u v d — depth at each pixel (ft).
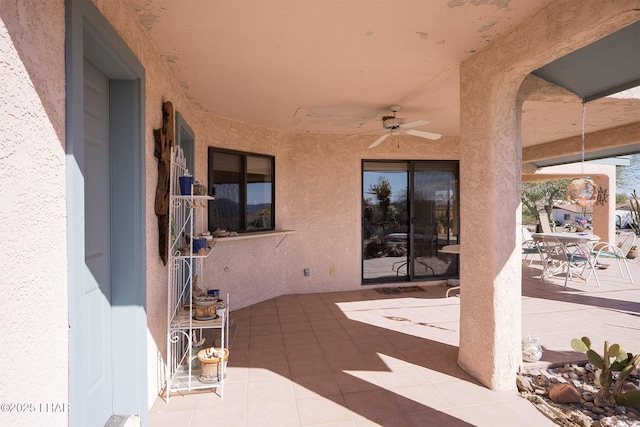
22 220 3.27
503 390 8.33
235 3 6.42
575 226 55.47
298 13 6.79
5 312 3.05
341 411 7.50
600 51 7.79
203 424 7.04
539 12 6.75
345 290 18.33
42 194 3.58
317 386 8.54
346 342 11.34
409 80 10.44
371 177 19.13
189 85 10.63
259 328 12.66
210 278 13.50
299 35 7.68
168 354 7.95
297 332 12.25
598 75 8.89
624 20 5.59
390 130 12.73
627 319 13.61
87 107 5.76
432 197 19.80
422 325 12.99
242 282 15.20
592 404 7.80
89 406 5.77
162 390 8.29
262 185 16.48
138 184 6.69
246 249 15.42
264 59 8.88
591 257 20.97
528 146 22.25
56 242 3.82
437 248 19.95
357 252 18.45
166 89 9.07
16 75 3.19
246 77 10.05
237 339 11.60
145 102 7.00
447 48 8.38
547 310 14.84
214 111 13.42
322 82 10.55
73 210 4.10
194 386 8.27
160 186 7.88
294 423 7.10
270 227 16.88
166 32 7.43
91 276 5.86
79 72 4.28
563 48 6.56
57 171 3.86
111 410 6.60
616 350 7.98
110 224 6.59
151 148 7.54
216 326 8.36
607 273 23.56
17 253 3.20
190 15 6.79
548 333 12.03
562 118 14.93
